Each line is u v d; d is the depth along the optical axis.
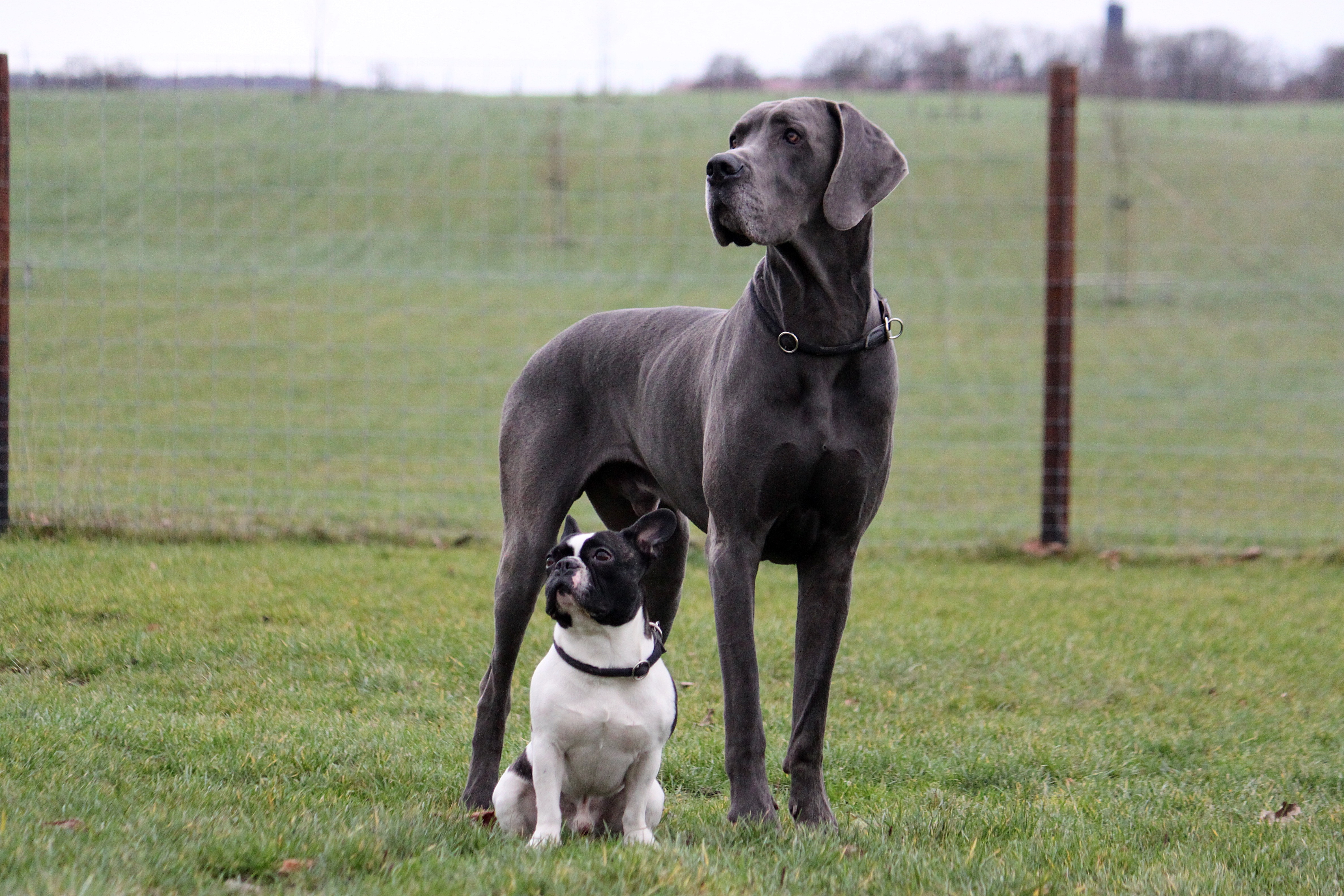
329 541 10.89
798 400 4.63
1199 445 19.92
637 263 29.03
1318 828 5.06
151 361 17.83
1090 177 39.88
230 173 22.50
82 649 7.21
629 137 30.78
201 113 23.02
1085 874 4.21
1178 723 6.81
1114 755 6.12
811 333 4.61
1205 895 4.02
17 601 8.17
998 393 23.89
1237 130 42.28
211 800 4.57
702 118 31.08
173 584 8.87
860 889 3.94
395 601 8.68
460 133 30.34
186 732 5.66
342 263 25.67
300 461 15.25
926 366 26.31
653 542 4.57
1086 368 26.55
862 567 10.73
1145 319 30.75
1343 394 23.88
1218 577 10.69
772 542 4.93
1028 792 5.59
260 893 3.64
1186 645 8.36
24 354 16.72
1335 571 11.01
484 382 20.69
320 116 24.22
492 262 29.11
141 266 13.48
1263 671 7.84
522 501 5.38
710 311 5.34
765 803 4.61
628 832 4.45
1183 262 35.03
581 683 4.34
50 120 15.16
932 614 8.98
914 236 36.81
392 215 29.42
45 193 19.36
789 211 4.51
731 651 4.66
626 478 5.58
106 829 3.97
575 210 33.59
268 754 5.41
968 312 32.03
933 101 41.84
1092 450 19.36
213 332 18.58
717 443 4.71
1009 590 9.88
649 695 4.43
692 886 3.78
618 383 5.41
